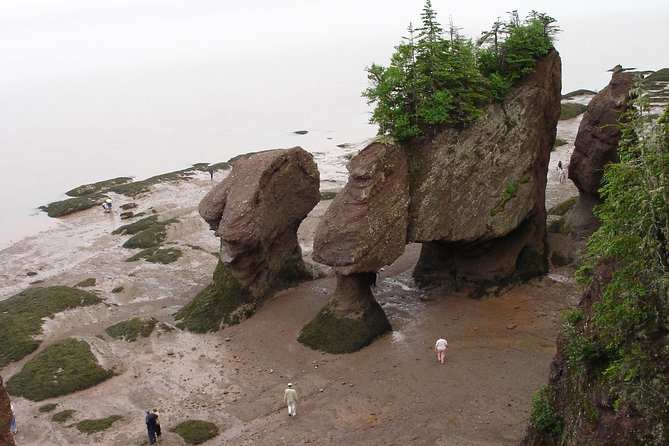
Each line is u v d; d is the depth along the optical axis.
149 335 38.47
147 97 173.75
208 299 40.34
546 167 41.66
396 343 35.06
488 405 28.70
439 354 32.50
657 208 16.80
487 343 34.03
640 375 16.86
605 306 18.33
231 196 39.47
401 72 36.22
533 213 39.31
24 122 144.62
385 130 37.03
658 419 16.20
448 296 39.88
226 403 31.17
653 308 16.95
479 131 37.53
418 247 49.78
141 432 29.28
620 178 18.14
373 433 27.75
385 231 35.16
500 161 37.88
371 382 31.69
